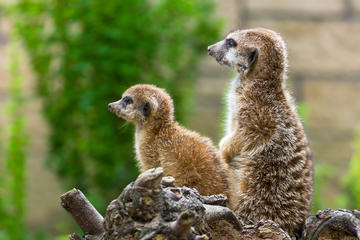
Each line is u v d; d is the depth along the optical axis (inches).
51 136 526.6
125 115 289.9
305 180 254.5
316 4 605.3
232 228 209.2
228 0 601.9
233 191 253.6
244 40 280.8
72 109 507.8
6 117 559.8
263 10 604.1
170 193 191.6
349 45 601.9
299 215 250.7
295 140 257.0
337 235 228.1
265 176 254.5
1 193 479.8
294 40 602.9
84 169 514.0
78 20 488.1
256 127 261.7
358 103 594.9
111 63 482.9
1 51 583.8
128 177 492.4
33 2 503.8
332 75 600.1
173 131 273.6
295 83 599.8
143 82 497.0
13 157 481.1
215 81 588.7
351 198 535.2
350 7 605.3
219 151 273.3
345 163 585.3
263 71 270.7
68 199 198.5
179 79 520.7
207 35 517.3
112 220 188.1
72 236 204.2
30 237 515.8
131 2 489.1
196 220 191.9
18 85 502.3
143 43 489.7
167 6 496.1
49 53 510.6
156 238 183.2
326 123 593.9
